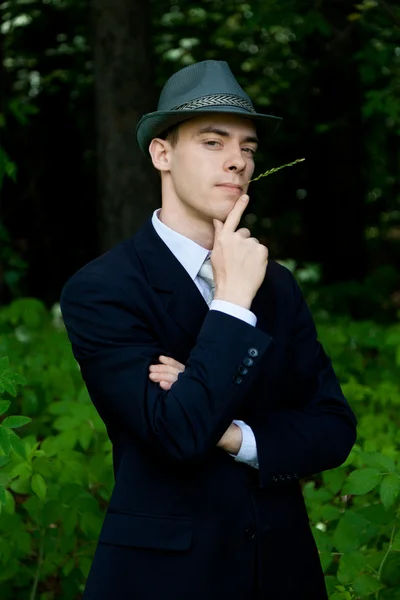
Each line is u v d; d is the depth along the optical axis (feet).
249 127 7.78
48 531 11.50
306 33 21.61
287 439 7.59
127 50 24.03
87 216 42.09
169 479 7.37
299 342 8.08
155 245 7.74
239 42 32.96
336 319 24.99
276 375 7.80
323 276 42.73
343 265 42.50
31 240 41.45
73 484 11.05
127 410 7.25
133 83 24.17
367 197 48.93
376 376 16.48
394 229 54.03
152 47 24.72
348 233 42.39
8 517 11.11
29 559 12.01
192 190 7.67
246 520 7.41
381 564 10.10
